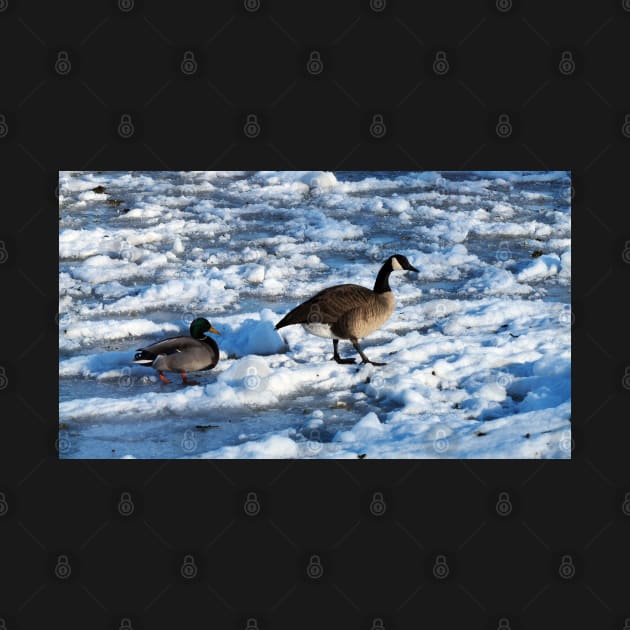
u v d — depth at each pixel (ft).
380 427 40.96
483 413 43.14
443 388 46.80
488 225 83.20
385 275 50.57
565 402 42.19
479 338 54.19
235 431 41.68
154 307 60.34
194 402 44.50
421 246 77.15
